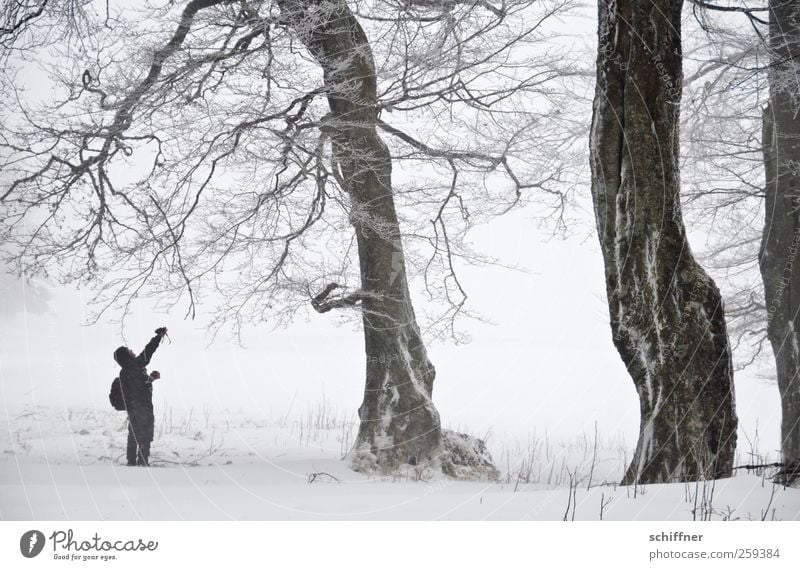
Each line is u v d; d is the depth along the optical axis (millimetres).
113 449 14875
